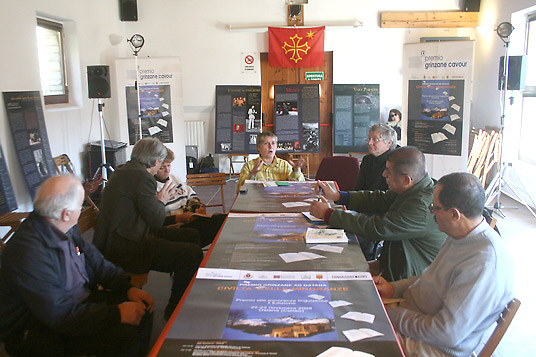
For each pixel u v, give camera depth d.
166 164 3.60
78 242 2.20
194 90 7.86
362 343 1.32
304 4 7.61
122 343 1.93
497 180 5.80
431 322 1.68
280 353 1.27
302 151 7.73
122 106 6.91
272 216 2.69
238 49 7.75
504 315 1.67
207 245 3.66
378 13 7.63
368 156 3.65
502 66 5.59
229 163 8.14
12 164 4.58
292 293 1.65
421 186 2.32
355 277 1.79
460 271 1.69
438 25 7.58
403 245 2.33
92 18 6.58
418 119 5.69
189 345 1.31
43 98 5.15
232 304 1.56
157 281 3.70
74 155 6.07
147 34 7.71
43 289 1.81
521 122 6.55
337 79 7.82
